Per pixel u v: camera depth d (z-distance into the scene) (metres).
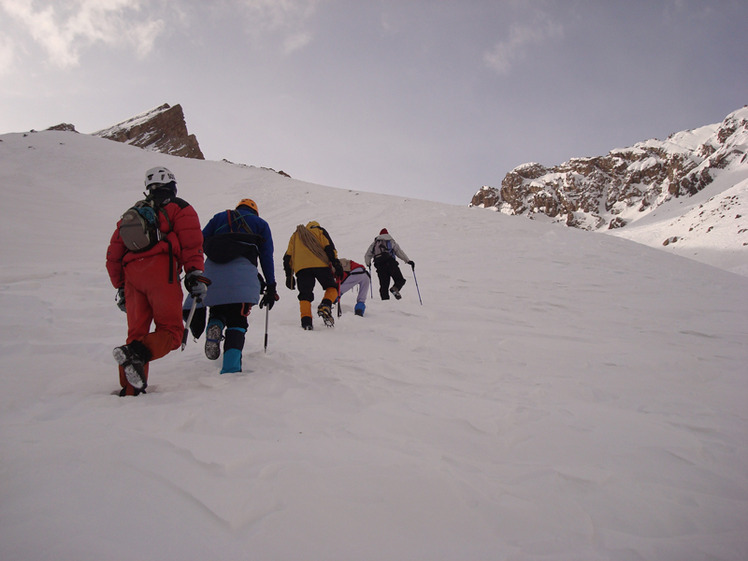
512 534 1.42
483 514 1.51
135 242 2.84
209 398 2.59
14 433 1.90
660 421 2.60
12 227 13.70
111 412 2.25
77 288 7.11
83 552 1.18
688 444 2.24
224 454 1.74
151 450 1.75
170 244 2.93
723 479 1.89
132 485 1.51
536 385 3.28
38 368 3.23
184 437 1.89
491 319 6.26
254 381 3.03
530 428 2.36
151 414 2.23
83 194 22.02
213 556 1.21
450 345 4.57
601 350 4.60
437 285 9.23
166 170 3.15
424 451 1.97
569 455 2.07
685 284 9.92
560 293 8.46
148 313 2.99
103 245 13.48
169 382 3.08
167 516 1.36
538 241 14.97
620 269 11.36
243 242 3.58
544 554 1.33
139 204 2.96
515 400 2.87
